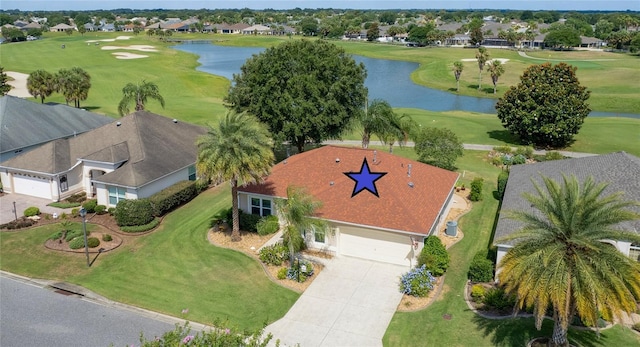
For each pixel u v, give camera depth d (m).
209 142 28.95
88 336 22.39
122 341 22.06
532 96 56.09
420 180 33.47
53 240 31.56
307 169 34.47
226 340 15.63
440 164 43.22
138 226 33.38
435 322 23.17
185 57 141.25
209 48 187.25
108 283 26.91
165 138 43.09
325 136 46.53
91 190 40.22
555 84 56.12
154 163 38.47
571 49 183.50
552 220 18.33
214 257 29.64
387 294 25.69
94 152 40.72
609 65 130.38
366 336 22.36
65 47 149.25
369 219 28.42
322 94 44.91
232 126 28.86
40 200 39.16
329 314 24.02
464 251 30.34
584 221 18.22
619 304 17.19
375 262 28.97
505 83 111.06
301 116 43.66
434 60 149.00
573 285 17.62
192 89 95.38
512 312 23.50
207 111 73.88
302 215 26.39
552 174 34.19
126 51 142.88
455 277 27.30
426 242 27.75
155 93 61.34
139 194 35.72
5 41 192.62
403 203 29.28
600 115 83.00
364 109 46.91
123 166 37.44
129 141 41.06
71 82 67.25
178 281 27.09
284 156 52.12
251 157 28.66
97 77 98.56
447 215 35.81
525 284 17.95
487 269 26.00
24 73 99.81
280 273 27.16
